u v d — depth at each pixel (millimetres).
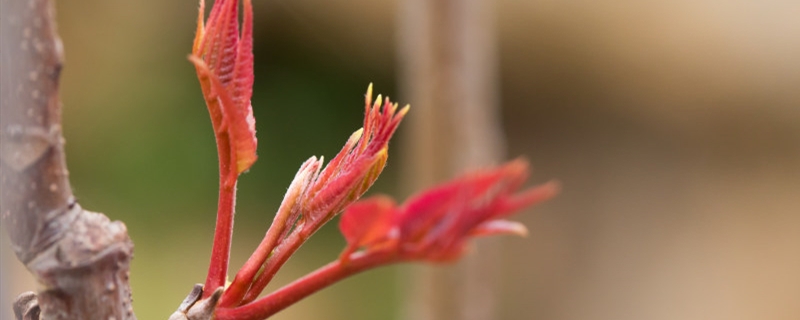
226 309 442
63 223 409
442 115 906
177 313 436
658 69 2611
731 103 2648
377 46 2455
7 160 404
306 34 2422
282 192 2340
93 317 412
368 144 443
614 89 2656
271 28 2400
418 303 936
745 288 2625
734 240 2697
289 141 2396
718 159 2740
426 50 902
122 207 2262
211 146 2322
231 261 2146
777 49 2533
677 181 2738
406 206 461
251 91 433
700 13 2506
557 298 2656
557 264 2686
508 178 469
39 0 399
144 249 2232
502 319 2621
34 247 407
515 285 2658
